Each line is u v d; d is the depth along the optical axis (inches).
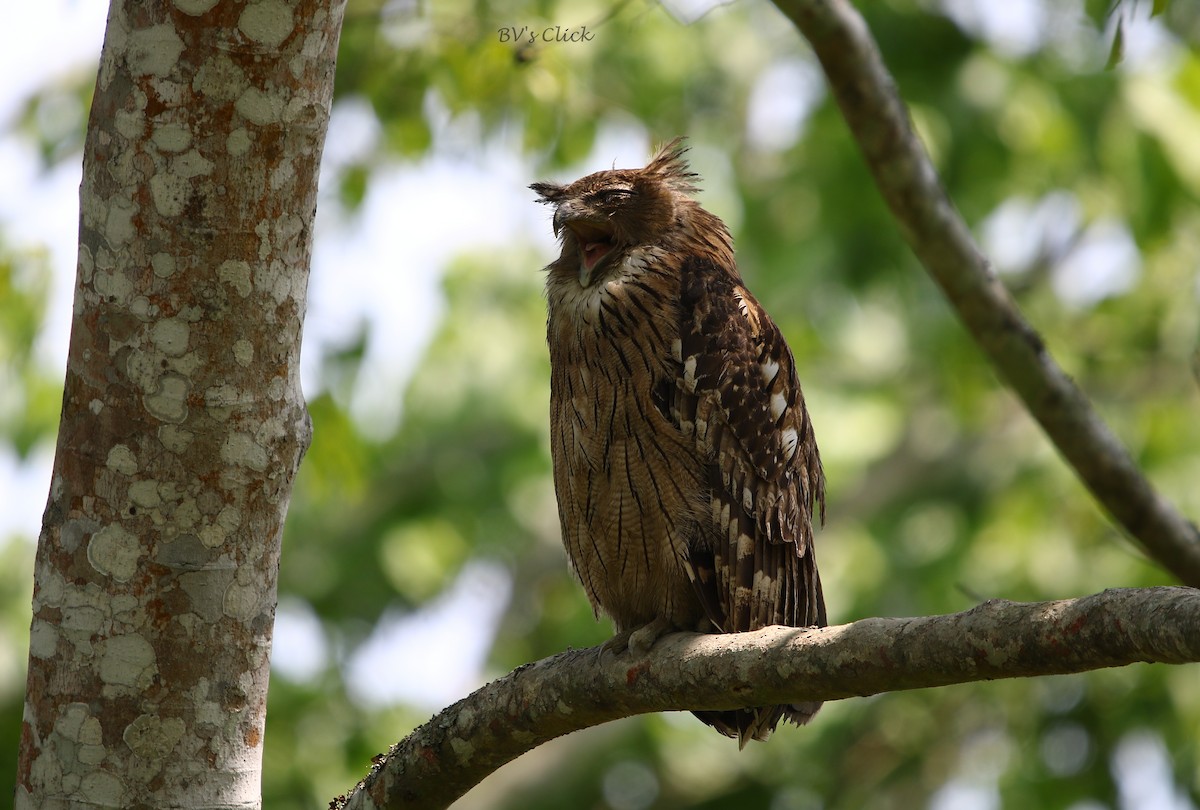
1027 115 612.7
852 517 805.2
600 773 797.9
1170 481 647.8
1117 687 650.2
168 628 208.4
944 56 617.9
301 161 207.2
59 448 211.3
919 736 735.1
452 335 689.0
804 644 202.5
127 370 205.3
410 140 464.8
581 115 458.6
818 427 730.2
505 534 776.9
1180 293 694.5
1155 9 274.8
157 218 203.0
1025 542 670.5
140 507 207.2
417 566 742.5
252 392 208.5
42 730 210.5
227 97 201.2
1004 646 177.3
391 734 634.2
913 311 684.1
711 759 789.2
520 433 731.4
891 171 271.9
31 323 464.8
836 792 744.3
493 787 794.8
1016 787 665.6
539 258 716.0
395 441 712.4
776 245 676.7
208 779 211.0
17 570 595.2
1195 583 302.0
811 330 703.7
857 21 256.2
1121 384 738.2
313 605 754.8
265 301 207.5
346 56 457.1
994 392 688.4
